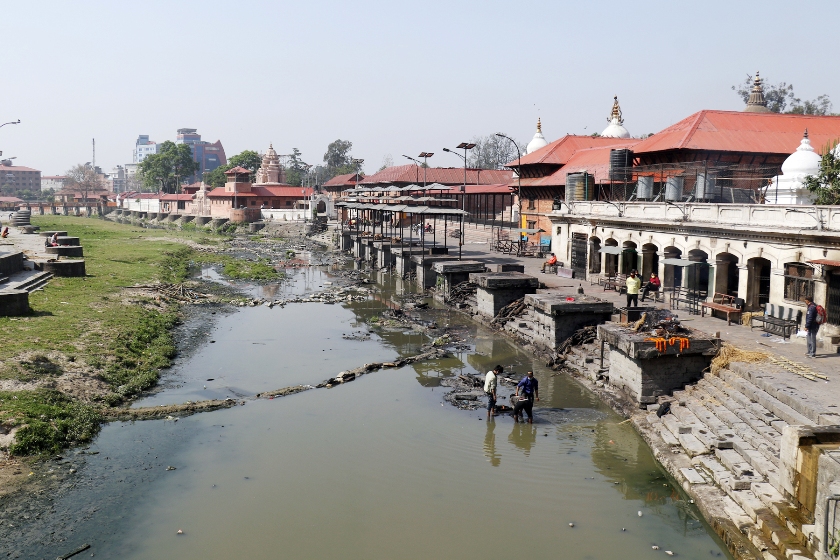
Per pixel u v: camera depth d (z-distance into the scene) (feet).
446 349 97.50
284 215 386.11
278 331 110.93
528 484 54.19
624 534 46.62
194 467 56.34
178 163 565.94
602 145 219.20
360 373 84.79
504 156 560.20
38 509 48.08
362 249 224.94
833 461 37.50
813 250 75.00
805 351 70.33
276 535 46.21
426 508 50.39
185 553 43.68
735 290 100.42
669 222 104.17
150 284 142.72
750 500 45.60
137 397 73.36
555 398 75.00
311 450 60.49
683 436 57.21
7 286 113.39
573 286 123.54
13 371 68.33
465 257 173.06
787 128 143.33
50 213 591.37
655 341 65.98
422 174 318.65
